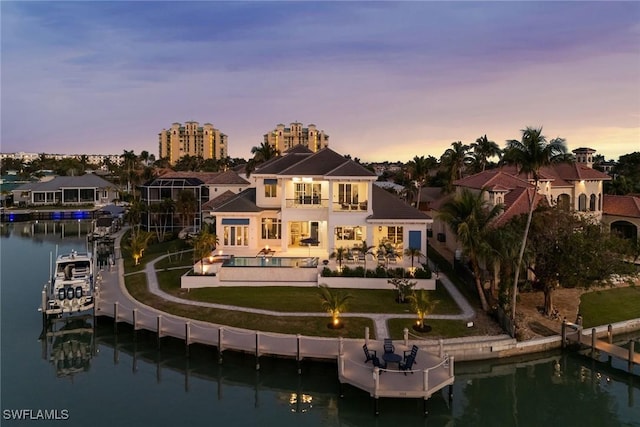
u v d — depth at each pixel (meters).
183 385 23.45
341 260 36.47
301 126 172.88
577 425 20.38
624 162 89.44
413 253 35.56
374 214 39.19
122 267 43.44
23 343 27.89
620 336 28.83
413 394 19.69
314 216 41.00
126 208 79.19
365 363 22.11
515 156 27.69
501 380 24.03
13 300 35.91
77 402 21.31
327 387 22.83
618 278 35.94
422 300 26.39
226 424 19.61
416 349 21.55
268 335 25.50
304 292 32.78
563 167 52.59
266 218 43.97
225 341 24.66
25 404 21.06
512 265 28.38
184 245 53.25
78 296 30.08
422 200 72.88
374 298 31.47
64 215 94.88
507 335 25.80
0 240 67.38
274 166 45.38
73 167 162.12
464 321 27.58
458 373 24.14
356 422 20.27
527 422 20.56
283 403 21.78
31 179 137.38
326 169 41.19
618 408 21.73
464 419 20.59
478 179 48.16
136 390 22.77
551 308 29.72
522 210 38.47
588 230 30.03
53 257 53.97
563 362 25.70
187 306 30.31
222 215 42.22
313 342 24.50
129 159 105.06
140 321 27.66
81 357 26.91
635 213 49.50
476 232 28.44
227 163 155.50
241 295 32.22
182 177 70.44
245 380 23.88
